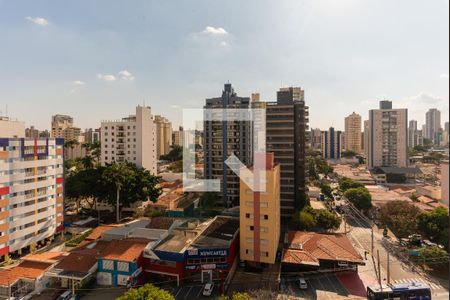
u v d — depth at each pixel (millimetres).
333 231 71625
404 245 60781
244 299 35469
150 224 58594
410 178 129375
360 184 101875
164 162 150375
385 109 148250
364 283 45781
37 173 59250
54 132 176750
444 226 55562
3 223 51656
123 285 43625
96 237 57625
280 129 82375
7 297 40438
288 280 46750
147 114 100062
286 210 81750
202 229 54094
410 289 39000
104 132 99812
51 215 62844
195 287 43719
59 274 43000
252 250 47750
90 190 76375
